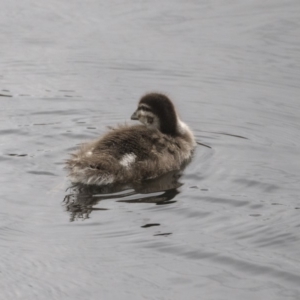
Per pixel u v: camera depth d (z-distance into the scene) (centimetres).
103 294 1092
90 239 1223
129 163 1445
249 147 1631
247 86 2005
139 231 1243
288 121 1802
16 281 1124
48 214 1302
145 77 2062
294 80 2025
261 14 2380
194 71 2091
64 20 2367
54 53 2184
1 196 1362
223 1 2473
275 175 1464
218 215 1297
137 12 2414
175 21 2353
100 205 1331
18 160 1520
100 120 1789
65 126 1734
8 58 2155
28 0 2481
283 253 1188
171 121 1617
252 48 2194
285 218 1288
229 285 1109
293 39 2228
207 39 2248
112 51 2194
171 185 1425
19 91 1958
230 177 1456
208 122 1797
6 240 1222
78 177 1414
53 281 1121
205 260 1169
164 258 1173
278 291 1095
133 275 1132
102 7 2448
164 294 1090
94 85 2006
